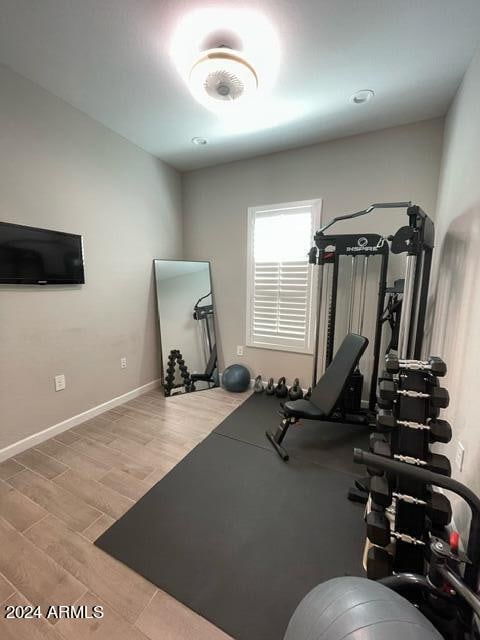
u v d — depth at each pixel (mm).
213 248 3477
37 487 1750
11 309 1978
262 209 3109
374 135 2543
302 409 2172
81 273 2410
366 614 717
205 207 3441
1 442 1979
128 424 2539
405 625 688
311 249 2592
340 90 2004
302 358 3178
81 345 2494
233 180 3238
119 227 2770
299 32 1526
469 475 1285
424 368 1113
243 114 2309
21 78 1909
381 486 1094
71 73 1875
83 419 2557
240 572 1260
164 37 1571
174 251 3490
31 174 2021
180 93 2066
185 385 3344
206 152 3006
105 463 1989
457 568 924
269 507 1628
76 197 2342
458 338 1554
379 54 1680
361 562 1311
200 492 1735
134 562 1297
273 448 2195
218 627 1061
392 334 2436
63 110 2186
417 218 1784
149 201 3090
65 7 1395
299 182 2900
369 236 2404
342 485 1811
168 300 3299
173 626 1062
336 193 2748
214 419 2648
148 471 1916
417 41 1581
